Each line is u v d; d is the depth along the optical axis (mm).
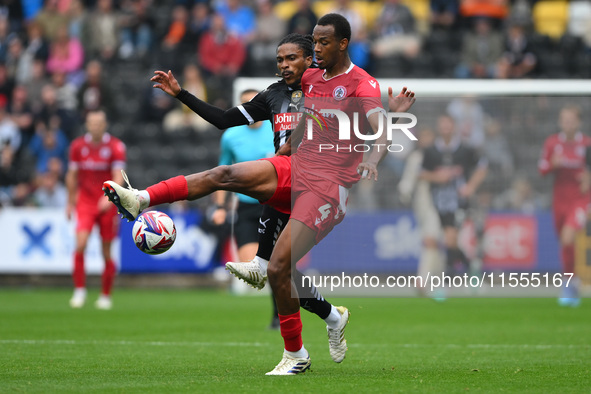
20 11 74750
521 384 17047
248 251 29578
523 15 69250
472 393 15656
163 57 68438
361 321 34969
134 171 61625
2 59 69062
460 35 69000
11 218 54969
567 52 68312
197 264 55312
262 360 21641
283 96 20000
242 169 17766
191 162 62031
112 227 41188
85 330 30078
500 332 30328
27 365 20281
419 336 28859
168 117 64188
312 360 21984
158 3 72562
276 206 18531
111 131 63125
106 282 41312
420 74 65688
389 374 18688
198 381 17203
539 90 50031
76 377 18031
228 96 64500
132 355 22656
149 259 54938
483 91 49688
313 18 65938
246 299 48000
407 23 67688
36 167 61281
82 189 41000
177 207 56469
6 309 39562
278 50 19812
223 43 66000
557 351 24297
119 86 67250
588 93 49562
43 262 54688
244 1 72188
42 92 66188
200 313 38062
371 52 65438
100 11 69938
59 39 68312
